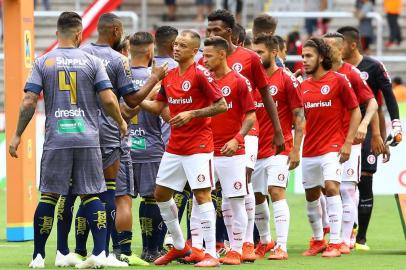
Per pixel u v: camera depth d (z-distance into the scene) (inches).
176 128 859.4
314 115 966.4
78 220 877.8
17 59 1086.4
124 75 870.4
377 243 1102.4
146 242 939.3
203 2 2359.7
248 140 921.5
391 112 1080.8
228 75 889.5
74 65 828.6
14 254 984.3
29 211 1109.1
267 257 963.3
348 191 1007.0
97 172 836.6
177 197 974.4
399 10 2273.6
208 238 866.1
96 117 839.7
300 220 1330.0
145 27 2251.5
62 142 824.9
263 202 965.8
